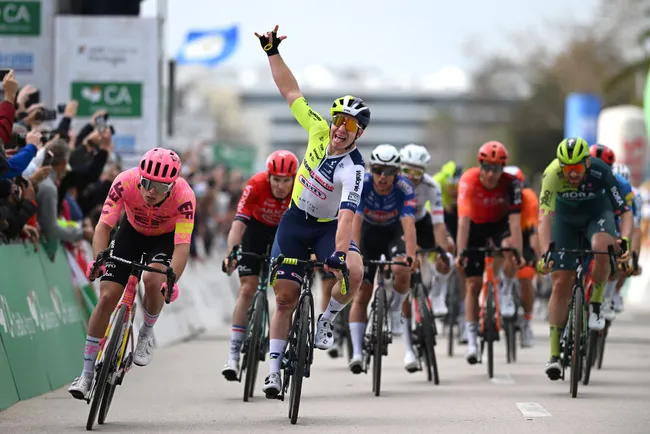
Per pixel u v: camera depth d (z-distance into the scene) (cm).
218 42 5959
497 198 2936
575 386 2306
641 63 8575
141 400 2262
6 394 2112
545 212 2433
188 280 4356
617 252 2388
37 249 2564
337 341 3055
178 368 2917
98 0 4766
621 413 2055
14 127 2680
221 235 7169
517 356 3291
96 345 1891
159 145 4459
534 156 16462
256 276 2408
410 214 2481
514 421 1948
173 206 1916
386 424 1911
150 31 4428
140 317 3362
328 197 1966
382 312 2389
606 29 14725
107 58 4431
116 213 1898
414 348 2727
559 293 2416
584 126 8456
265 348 2380
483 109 19112
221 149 11569
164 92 4628
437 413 2061
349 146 1947
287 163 2314
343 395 2364
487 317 2723
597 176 2427
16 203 2381
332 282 2675
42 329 2431
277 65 2055
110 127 3011
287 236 2014
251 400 2273
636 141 7631
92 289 2962
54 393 2330
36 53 4406
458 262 2838
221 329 4475
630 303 6450
